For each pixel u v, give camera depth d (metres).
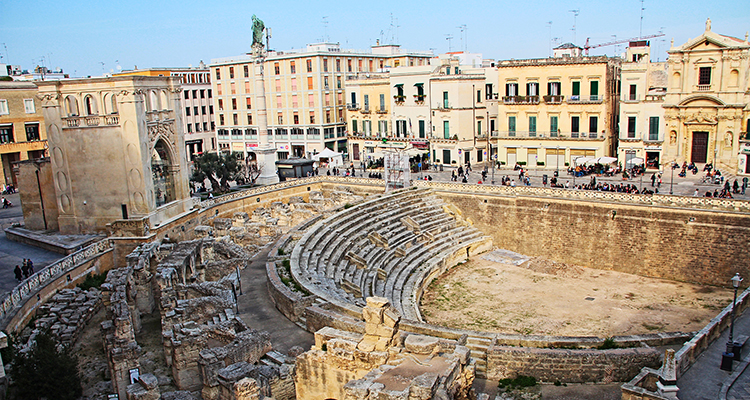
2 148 73.19
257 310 33.06
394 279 44.78
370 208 55.72
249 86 102.44
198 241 45.12
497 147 81.12
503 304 42.50
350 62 100.81
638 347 24.70
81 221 47.91
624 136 70.06
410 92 86.25
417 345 20.30
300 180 69.06
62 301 36.81
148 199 46.41
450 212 61.19
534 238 56.44
